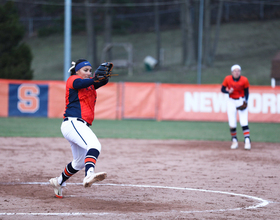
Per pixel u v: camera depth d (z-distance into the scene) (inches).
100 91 2805.1
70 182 868.6
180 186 827.4
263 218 581.9
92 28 5777.6
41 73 5703.7
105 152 1365.7
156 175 953.5
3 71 3107.8
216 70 5364.2
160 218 574.9
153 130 2209.6
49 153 1317.7
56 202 677.9
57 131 2054.6
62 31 6122.1
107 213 601.9
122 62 5477.4
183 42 5895.7
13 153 1296.8
